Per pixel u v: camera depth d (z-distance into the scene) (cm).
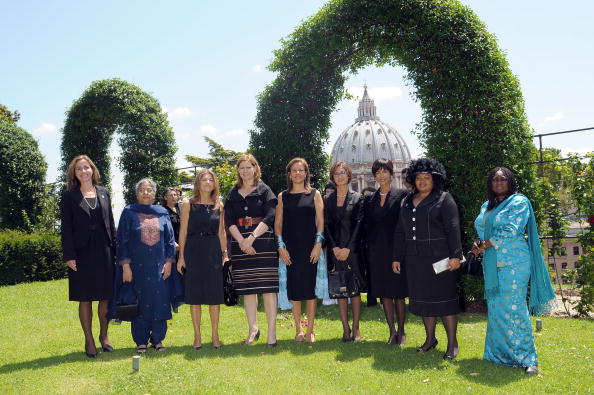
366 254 539
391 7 804
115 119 1327
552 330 595
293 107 928
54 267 1364
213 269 514
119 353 509
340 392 379
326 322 680
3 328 670
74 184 502
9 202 1435
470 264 467
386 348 511
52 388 397
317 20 883
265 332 614
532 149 768
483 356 466
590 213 732
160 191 1307
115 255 520
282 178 933
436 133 777
